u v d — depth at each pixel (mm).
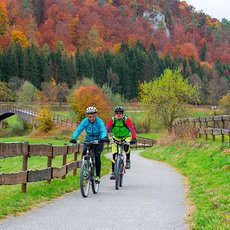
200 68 177375
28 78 138125
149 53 168875
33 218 7539
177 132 31500
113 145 11992
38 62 141500
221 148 17953
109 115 75250
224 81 140500
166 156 26219
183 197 10117
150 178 14570
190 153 21719
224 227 6422
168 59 173375
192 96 54344
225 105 78500
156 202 9359
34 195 9805
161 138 36531
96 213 8039
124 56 161750
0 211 7879
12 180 9336
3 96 119062
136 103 136500
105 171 16938
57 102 115125
